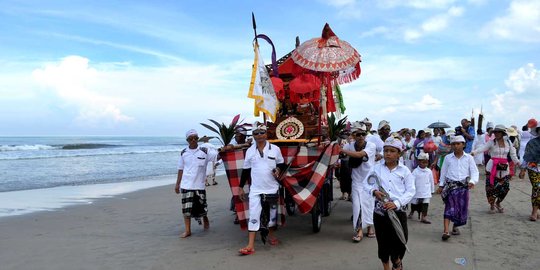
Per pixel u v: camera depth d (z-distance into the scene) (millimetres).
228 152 6438
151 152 38062
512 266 5094
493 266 5102
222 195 11672
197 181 6859
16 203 10469
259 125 6406
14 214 9023
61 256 5828
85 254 5918
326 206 8180
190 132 6781
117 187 13828
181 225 7855
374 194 4406
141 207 9891
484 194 10586
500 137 8094
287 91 7688
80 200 10977
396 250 4371
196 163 6832
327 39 6707
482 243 6121
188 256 5770
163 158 29578
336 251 5902
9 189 13398
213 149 7113
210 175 14047
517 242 6152
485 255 5543
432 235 6680
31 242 6594
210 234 7059
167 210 9484
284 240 6562
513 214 8078
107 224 7977
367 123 9484
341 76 8453
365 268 5156
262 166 5953
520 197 9914
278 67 7898
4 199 11164
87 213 9141
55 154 32375
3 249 6195
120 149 44469
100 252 6012
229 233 7117
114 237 6906
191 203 6836
